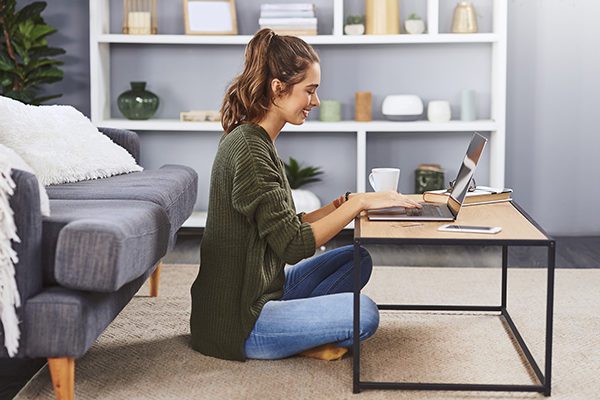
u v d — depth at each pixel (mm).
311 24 4742
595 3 4910
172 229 3254
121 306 2596
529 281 3844
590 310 3365
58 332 2270
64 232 2275
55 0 5000
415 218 2672
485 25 4945
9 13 4637
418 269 4090
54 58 5043
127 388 2539
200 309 2781
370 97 4855
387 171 2973
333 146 5074
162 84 5051
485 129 4727
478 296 3592
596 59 4953
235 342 2723
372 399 2453
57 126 3531
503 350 2875
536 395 2490
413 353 2840
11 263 2250
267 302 2795
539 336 3021
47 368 2697
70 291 2314
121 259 2297
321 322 2674
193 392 2506
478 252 4488
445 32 4973
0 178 2244
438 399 2455
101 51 4832
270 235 2596
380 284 3805
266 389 2521
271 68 2633
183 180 3605
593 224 5062
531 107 4992
